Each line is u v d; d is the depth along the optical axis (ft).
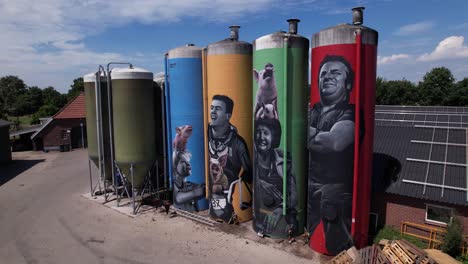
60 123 138.82
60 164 113.50
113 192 78.69
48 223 61.26
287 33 49.49
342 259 42.42
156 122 71.82
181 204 65.51
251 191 58.49
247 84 55.52
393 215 52.70
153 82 68.44
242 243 51.88
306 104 51.01
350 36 42.37
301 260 46.60
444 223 48.42
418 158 55.21
